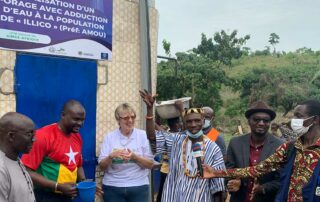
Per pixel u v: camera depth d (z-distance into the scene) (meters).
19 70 4.34
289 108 33.09
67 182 3.84
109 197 4.63
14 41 4.27
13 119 2.76
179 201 3.66
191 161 3.71
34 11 4.40
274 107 33.75
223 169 3.72
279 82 34.97
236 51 38.78
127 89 5.54
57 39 4.64
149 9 6.02
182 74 21.84
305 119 3.17
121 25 5.40
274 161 3.54
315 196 3.09
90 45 5.00
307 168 3.15
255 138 4.20
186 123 3.76
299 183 3.18
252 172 3.61
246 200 4.12
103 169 4.60
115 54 5.35
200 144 3.75
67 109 3.83
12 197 2.71
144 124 5.69
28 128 2.81
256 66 48.69
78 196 4.05
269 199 4.06
